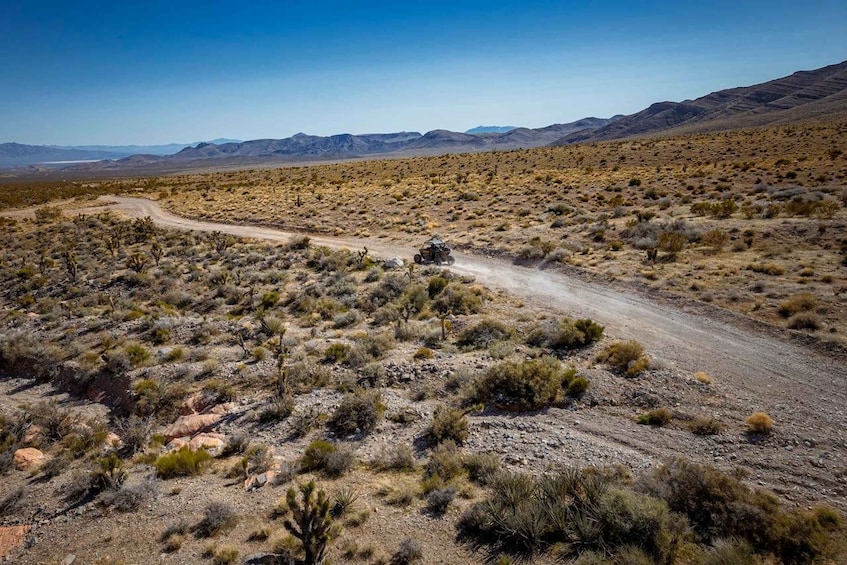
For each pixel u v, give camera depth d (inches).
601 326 794.2
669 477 381.7
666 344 732.0
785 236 1155.9
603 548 323.6
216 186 4097.0
